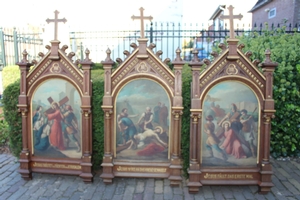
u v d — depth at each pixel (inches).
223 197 154.3
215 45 318.7
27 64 169.9
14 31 409.7
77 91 169.9
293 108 208.8
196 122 157.8
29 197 152.8
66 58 167.5
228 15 157.6
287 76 209.2
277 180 177.2
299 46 224.2
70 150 174.1
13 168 195.5
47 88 172.1
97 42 494.3
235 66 156.5
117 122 168.2
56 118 173.3
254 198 153.1
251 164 161.3
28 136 174.7
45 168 175.5
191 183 156.9
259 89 156.6
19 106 170.2
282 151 218.1
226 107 159.6
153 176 166.4
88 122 169.6
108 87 163.9
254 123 159.6
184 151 169.9
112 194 156.5
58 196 154.1
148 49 161.2
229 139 160.6
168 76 162.9
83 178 169.9
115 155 169.8
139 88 166.1
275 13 655.8
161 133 167.3
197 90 156.3
